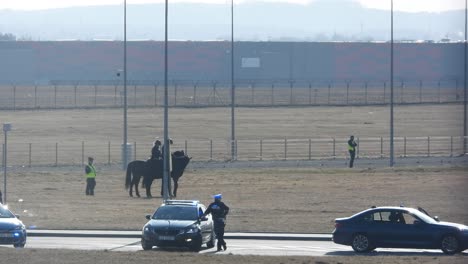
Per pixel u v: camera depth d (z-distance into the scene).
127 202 128.12
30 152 186.12
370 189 142.38
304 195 135.50
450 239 84.06
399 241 84.94
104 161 185.75
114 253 78.06
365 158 192.88
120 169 173.25
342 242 86.25
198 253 80.81
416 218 85.31
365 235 85.44
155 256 76.19
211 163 182.12
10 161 184.12
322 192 139.00
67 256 75.50
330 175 161.62
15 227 84.94
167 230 84.75
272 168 173.88
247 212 117.50
